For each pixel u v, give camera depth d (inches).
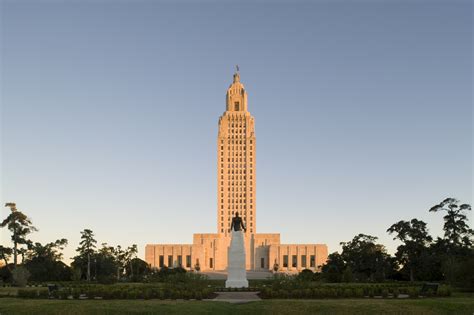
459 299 3016.7
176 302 2851.9
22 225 6112.2
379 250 6628.9
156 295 3248.0
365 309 2593.5
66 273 6363.2
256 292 3848.4
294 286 3494.1
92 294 3314.5
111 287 3686.0
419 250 6102.4
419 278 5959.6
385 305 2672.2
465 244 5821.9
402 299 3088.1
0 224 6023.6
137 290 3326.8
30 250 6540.4
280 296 3265.3
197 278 3767.2
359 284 4431.6
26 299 3169.3
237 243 4416.8
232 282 4355.3
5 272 6141.7
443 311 2576.3
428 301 2792.8
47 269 6309.1
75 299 3216.0
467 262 3809.1
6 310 2581.2
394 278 6535.4
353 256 6692.9
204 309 2576.3
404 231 6131.9
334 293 3250.5
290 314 2532.0
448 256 5462.6
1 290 4028.1
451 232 5876.0
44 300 3063.5
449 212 5940.0
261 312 2551.7
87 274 7071.9
